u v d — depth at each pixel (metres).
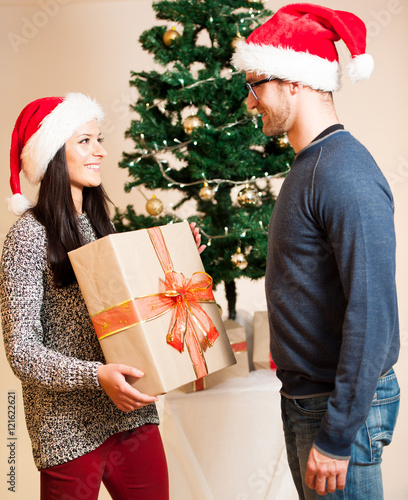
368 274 1.05
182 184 2.07
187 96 1.95
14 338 1.27
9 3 3.45
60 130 1.38
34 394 1.37
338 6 3.28
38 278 1.33
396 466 2.47
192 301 1.36
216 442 1.93
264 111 1.32
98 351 1.38
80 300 1.37
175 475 1.94
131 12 3.44
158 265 1.31
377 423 1.18
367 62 1.24
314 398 1.21
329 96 1.27
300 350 1.21
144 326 1.23
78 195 1.50
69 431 1.34
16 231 1.34
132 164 2.09
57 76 3.49
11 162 1.49
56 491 1.35
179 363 1.28
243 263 1.96
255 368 2.08
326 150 1.16
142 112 2.06
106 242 1.24
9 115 3.51
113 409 1.39
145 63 3.46
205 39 3.23
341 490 1.17
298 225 1.17
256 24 2.20
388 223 1.08
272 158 2.09
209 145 1.98
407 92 3.33
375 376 1.06
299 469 1.33
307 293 1.18
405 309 3.35
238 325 2.07
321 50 1.24
